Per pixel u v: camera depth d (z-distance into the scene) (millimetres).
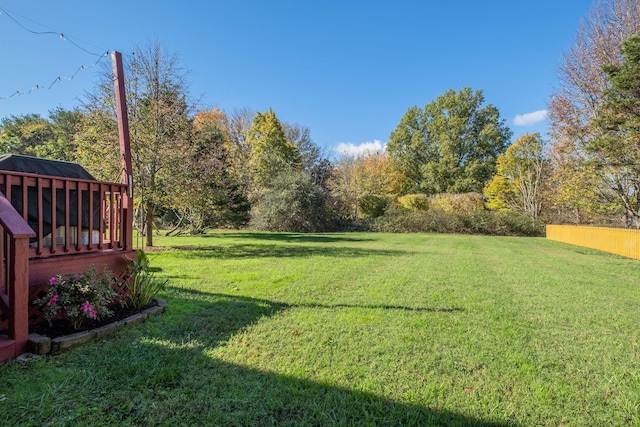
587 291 5406
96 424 1747
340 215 24891
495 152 34250
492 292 5199
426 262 8352
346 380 2318
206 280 5527
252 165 25094
